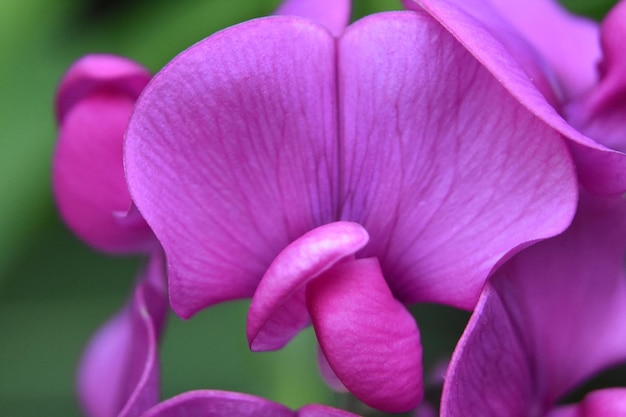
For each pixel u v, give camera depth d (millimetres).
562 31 163
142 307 150
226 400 141
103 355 168
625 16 155
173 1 197
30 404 201
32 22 193
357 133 146
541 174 143
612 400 149
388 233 148
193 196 144
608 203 149
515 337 148
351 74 145
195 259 145
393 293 149
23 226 192
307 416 141
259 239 147
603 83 157
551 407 155
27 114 193
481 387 145
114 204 157
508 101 142
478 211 145
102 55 158
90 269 207
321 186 147
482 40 140
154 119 142
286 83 144
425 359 192
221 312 200
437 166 146
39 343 203
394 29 144
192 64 142
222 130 144
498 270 146
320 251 141
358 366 142
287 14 155
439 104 144
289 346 181
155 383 147
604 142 157
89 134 157
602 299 152
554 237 149
